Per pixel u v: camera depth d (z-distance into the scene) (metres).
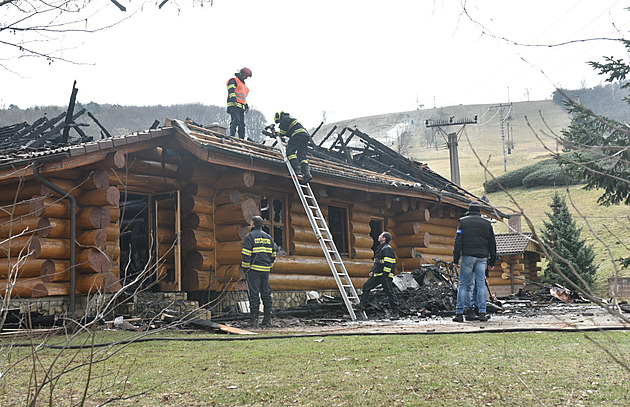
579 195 43.50
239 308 10.98
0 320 2.55
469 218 9.34
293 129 11.90
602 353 5.03
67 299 9.45
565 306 13.02
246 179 11.22
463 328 7.52
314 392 3.94
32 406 2.47
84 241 9.69
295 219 13.32
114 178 10.48
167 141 10.61
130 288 10.86
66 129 13.77
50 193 9.33
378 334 6.96
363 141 19.36
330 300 12.36
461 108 157.75
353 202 15.23
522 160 78.56
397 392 3.85
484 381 4.07
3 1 3.02
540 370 4.38
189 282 11.20
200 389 4.15
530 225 1.94
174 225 11.57
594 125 11.97
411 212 16.84
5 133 15.04
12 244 9.23
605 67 15.88
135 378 4.57
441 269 14.99
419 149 109.25
